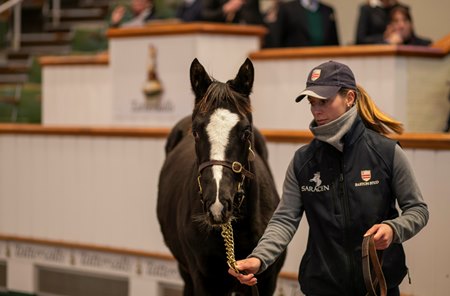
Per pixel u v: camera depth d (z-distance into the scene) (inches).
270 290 213.6
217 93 177.6
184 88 341.7
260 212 203.5
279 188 290.8
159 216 260.1
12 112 484.7
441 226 242.2
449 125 309.1
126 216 342.0
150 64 351.9
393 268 167.0
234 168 172.6
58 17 587.8
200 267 204.7
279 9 395.2
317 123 171.0
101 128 346.0
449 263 241.0
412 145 248.2
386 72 301.6
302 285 175.9
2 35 599.5
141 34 352.2
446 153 239.9
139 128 334.0
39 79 516.1
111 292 353.4
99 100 400.8
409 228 158.1
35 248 377.1
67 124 413.4
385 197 165.5
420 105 306.0
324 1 533.3
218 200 167.8
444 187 241.0
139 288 340.8
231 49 340.8
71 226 361.4
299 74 324.2
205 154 173.0
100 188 350.0
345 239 165.9
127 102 362.0
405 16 373.7
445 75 308.7
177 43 342.0
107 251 348.5
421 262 248.2
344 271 166.4
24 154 375.6
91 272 357.7
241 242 197.2
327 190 168.2
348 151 167.0
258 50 347.9
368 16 393.4
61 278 370.9
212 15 387.9
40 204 371.6
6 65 557.6
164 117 350.0
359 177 165.5
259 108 336.8
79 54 534.0
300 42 390.0
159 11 522.3
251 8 416.2
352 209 165.2
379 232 153.4
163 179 261.0
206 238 197.0
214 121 173.9
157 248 332.5
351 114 165.8
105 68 397.1
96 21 575.2
